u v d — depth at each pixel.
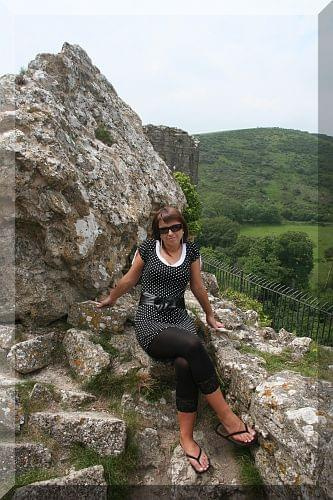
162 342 2.62
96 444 2.55
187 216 9.84
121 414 2.77
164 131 18.36
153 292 2.90
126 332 3.31
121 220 3.71
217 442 2.71
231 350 3.10
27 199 3.07
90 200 3.54
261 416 2.48
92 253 3.40
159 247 2.97
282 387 2.55
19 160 2.96
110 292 3.43
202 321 3.46
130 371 2.96
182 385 2.53
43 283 3.26
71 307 3.35
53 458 2.50
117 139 4.50
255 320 4.41
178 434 2.78
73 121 3.97
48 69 4.09
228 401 2.87
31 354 2.96
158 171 5.01
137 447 2.62
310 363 3.18
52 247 3.20
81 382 2.91
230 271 8.60
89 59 4.82
